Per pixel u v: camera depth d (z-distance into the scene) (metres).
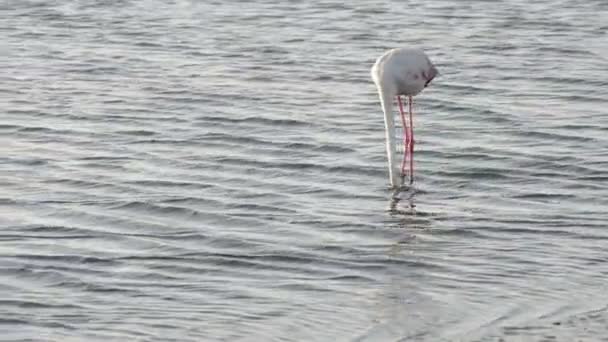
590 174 22.81
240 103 28.38
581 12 37.81
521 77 30.44
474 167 23.42
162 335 15.73
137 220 20.47
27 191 22.03
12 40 35.25
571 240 19.31
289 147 24.88
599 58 32.19
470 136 25.56
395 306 16.70
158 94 29.23
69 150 24.70
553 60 32.09
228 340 15.56
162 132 26.02
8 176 22.94
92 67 32.03
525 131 25.77
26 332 15.80
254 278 17.83
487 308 16.58
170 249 19.03
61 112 27.64
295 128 26.31
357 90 29.61
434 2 39.66
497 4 39.12
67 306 16.70
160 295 17.14
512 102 28.12
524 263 18.28
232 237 19.59
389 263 18.41
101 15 38.47
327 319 16.27
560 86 29.53
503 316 16.27
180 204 21.28
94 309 16.61
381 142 25.25
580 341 15.37
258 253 18.86
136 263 18.42
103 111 27.73
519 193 21.91
